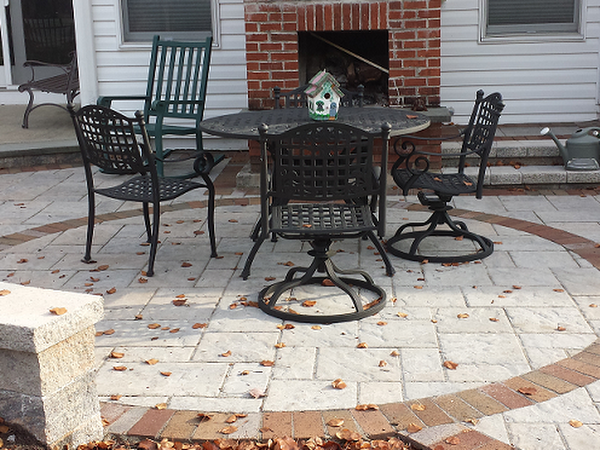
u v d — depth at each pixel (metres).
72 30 9.82
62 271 4.45
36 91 9.94
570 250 4.57
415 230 5.09
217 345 3.39
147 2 7.65
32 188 6.59
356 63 7.12
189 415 2.78
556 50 7.44
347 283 4.11
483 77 7.56
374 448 2.50
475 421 2.65
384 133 3.49
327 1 6.10
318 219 3.75
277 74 6.29
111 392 2.98
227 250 4.77
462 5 7.37
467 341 3.35
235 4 7.51
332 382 3.00
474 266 4.35
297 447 2.51
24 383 2.46
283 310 3.76
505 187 6.18
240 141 7.86
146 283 4.21
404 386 2.96
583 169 6.05
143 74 7.73
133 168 4.29
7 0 9.63
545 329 3.46
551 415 2.68
